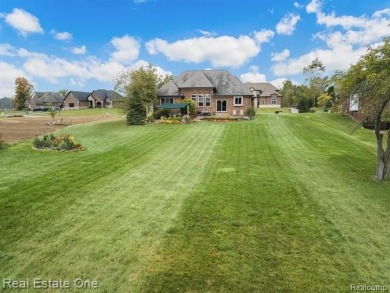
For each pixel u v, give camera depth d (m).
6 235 6.69
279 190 10.25
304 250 6.35
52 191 9.64
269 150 17.53
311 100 64.06
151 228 7.21
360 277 5.46
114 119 44.03
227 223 7.57
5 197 8.97
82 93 102.31
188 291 5.02
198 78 40.94
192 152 16.83
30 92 103.31
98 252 6.10
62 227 7.16
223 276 5.42
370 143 21.30
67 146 17.12
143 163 13.97
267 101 82.00
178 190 10.09
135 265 5.70
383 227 7.52
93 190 9.86
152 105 39.03
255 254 6.15
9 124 37.91
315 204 9.00
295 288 5.14
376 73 10.40
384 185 11.05
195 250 6.26
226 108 40.78
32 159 14.52
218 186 10.60
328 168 13.55
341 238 6.89
